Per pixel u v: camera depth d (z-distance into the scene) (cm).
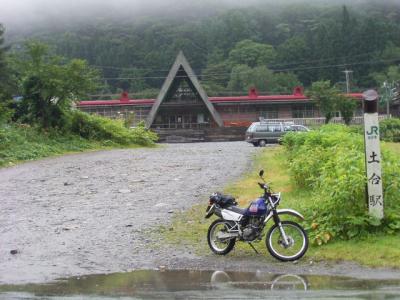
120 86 10356
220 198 884
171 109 6334
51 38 13562
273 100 6353
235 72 9362
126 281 746
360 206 880
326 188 911
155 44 11588
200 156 2486
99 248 938
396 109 6397
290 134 1939
